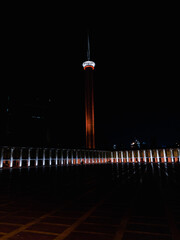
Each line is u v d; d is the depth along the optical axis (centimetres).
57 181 1473
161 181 1380
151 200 777
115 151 6731
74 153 5356
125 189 1069
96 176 1852
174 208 650
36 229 465
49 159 4541
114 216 566
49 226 485
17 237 416
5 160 3616
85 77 10994
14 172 2431
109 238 406
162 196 855
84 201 776
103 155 6475
